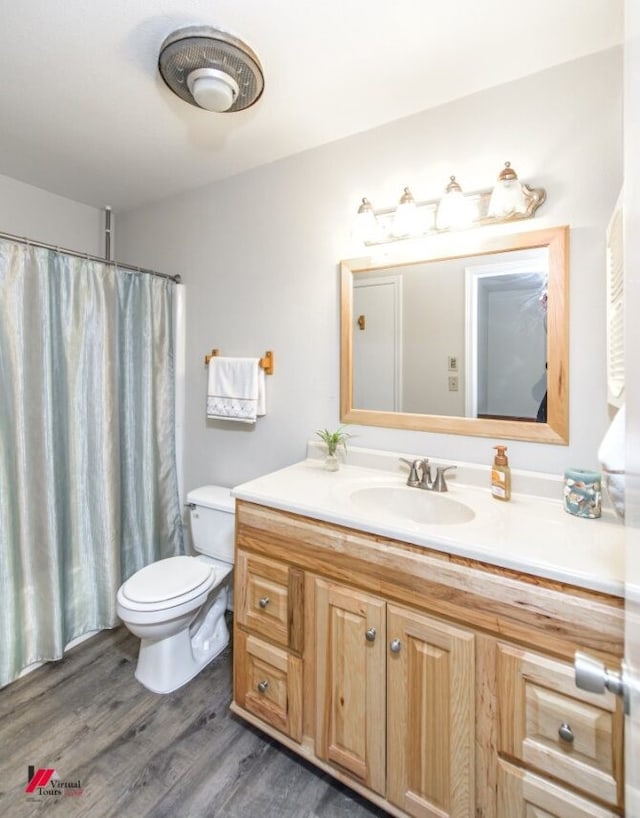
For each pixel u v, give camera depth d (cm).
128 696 160
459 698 100
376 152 165
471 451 150
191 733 144
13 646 165
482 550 96
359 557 115
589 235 127
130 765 131
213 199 216
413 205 150
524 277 138
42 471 170
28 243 164
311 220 183
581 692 86
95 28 119
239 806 120
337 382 179
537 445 137
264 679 137
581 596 86
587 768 86
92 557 195
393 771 111
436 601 104
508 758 95
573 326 130
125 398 212
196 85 128
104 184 220
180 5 111
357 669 116
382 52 127
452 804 102
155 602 154
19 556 167
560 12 112
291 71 135
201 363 227
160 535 226
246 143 179
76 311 183
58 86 144
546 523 112
